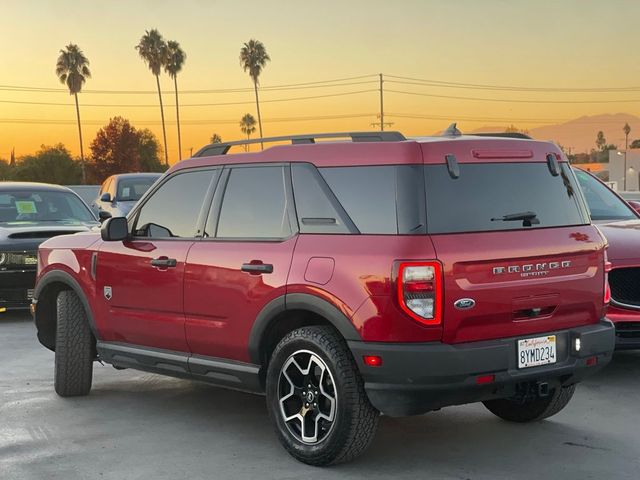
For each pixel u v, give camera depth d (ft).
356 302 14.78
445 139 15.61
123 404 21.08
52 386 23.24
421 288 14.32
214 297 17.54
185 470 15.90
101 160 384.88
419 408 14.65
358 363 14.80
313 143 16.55
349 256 15.08
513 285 15.10
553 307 15.79
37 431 18.71
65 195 40.57
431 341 14.43
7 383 23.68
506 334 15.16
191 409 20.56
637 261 21.86
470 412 19.90
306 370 15.92
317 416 15.76
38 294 22.41
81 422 19.44
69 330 21.42
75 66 262.26
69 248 21.62
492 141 15.80
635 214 27.55
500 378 14.90
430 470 15.67
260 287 16.52
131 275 19.56
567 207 16.58
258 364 16.97
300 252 15.97
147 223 19.63
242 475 15.56
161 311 18.85
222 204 18.01
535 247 15.52
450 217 14.87
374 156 15.42
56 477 15.58
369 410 15.23
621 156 297.12
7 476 15.66
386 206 15.01
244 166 17.74
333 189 15.88
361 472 15.58
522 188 15.94
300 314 16.39
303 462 16.14
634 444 17.22
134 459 16.62
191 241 18.38
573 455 16.52
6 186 39.70
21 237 34.78
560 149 17.07
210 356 17.98
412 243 14.48
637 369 24.17
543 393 15.79
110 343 20.53
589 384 22.48
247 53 276.00
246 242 17.13
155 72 268.62
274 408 16.46
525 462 16.10
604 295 16.81
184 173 19.13
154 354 19.19
